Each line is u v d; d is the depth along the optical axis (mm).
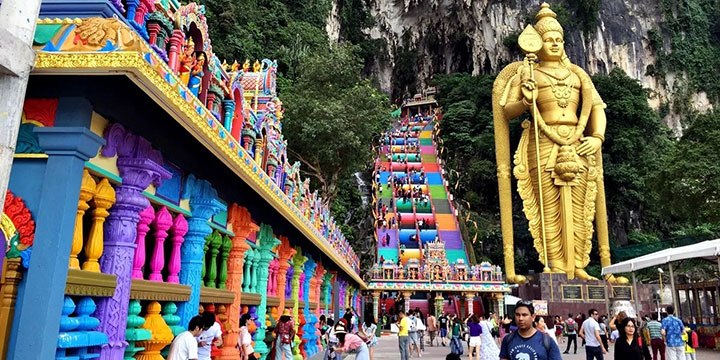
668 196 37719
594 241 54875
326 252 14516
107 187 4543
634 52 87688
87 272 4133
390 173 61375
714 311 23562
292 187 11797
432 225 48406
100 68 3623
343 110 32469
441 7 94375
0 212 3109
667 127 80375
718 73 90688
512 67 33781
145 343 5516
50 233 3721
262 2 48375
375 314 35125
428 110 93750
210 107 6262
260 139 8781
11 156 3207
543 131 31656
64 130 3881
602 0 89750
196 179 6559
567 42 84062
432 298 37500
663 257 20719
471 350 16375
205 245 7336
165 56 4840
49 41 3748
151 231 6145
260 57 39562
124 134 4680
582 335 14586
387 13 97188
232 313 7992
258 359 9406
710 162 34562
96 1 4090
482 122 72250
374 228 46688
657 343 14461
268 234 10164
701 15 95062
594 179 31703
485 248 57062
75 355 4133
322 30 56969
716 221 35000
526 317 5250
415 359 19797
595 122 32594
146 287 5223
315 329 16250
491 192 65500
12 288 3637
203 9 5988
